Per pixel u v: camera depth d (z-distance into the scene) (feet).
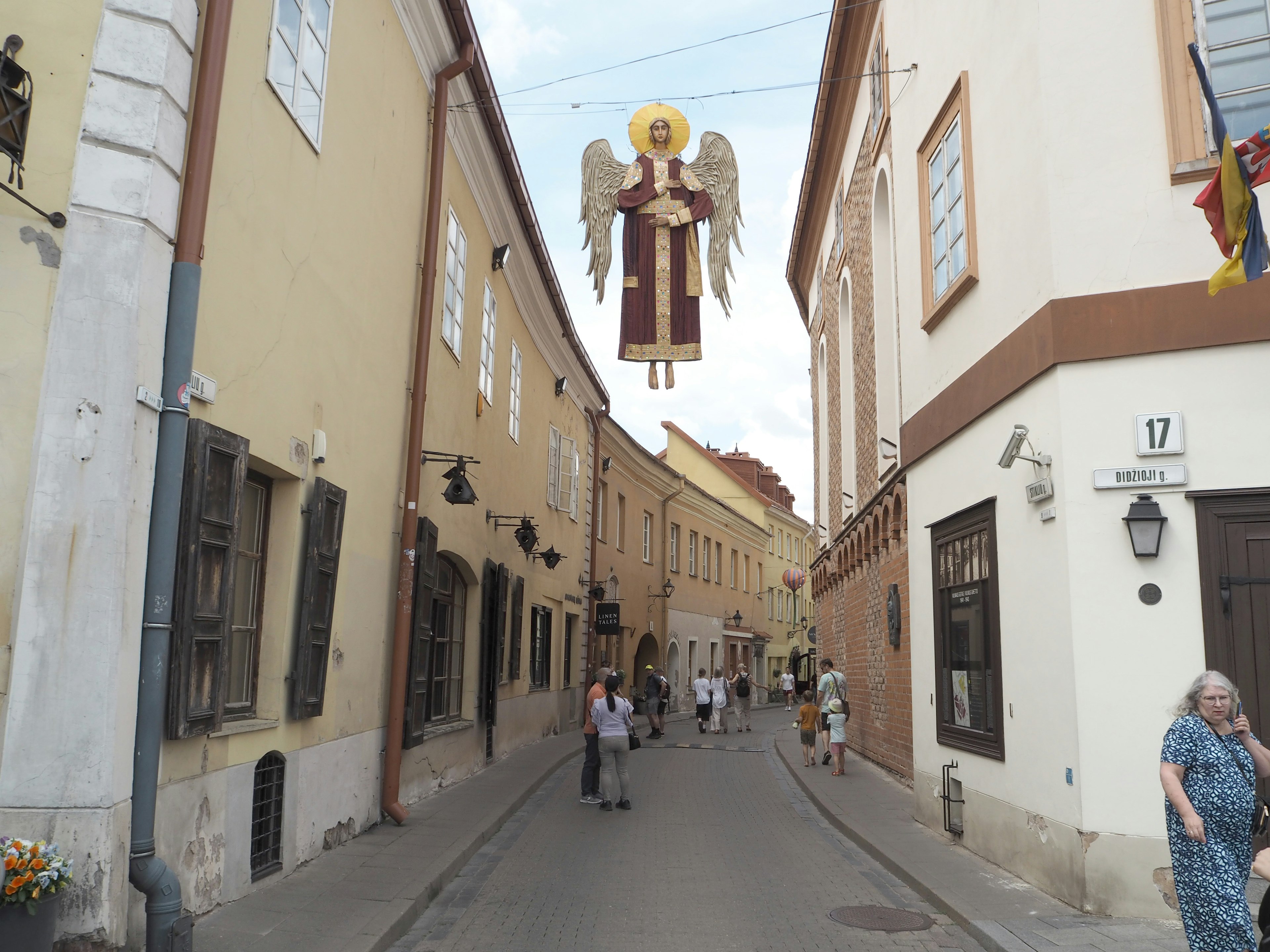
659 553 111.45
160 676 17.19
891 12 40.24
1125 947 19.45
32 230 16.76
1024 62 25.89
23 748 15.81
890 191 47.80
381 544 32.40
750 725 98.07
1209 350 22.63
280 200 23.25
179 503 17.76
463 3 35.70
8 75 16.35
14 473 16.38
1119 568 22.61
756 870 28.86
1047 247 24.41
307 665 25.12
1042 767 24.48
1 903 13.83
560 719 72.08
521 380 58.23
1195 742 15.90
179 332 17.94
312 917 20.72
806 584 189.47
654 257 36.45
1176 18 23.82
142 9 17.80
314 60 25.49
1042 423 24.54
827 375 77.10
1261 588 21.76
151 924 16.62
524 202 50.49
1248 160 19.57
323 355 26.32
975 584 29.78
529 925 22.38
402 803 35.83
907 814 37.60
